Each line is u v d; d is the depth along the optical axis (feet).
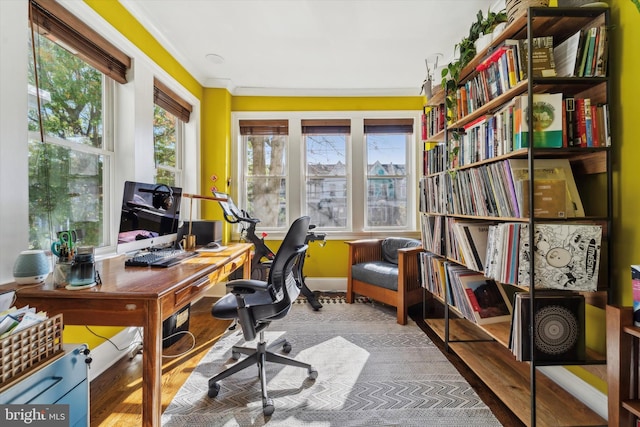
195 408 4.67
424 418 4.47
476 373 5.44
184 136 10.12
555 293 4.21
